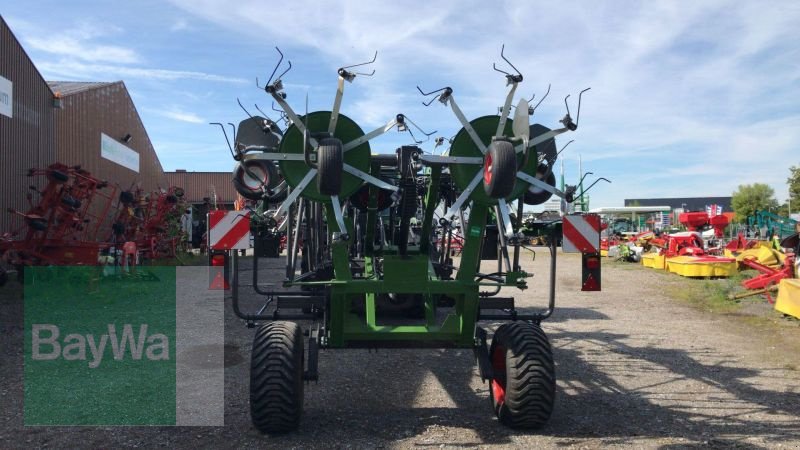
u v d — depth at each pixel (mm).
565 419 4426
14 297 10445
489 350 4723
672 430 4199
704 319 8977
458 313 4430
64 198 11586
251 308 9586
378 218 5812
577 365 6145
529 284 13969
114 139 21141
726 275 14758
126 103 22438
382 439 4012
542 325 8484
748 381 5516
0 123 13023
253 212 4453
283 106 4035
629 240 24094
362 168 4211
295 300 4773
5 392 5090
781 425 4309
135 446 3906
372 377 5625
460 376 5668
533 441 3969
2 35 13078
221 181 43688
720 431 4188
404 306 5125
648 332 7957
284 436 4074
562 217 4578
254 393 3906
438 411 4637
